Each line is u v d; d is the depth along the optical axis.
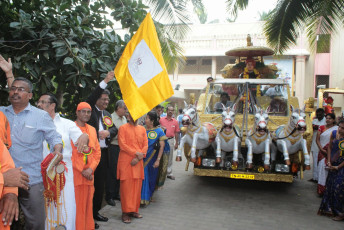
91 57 4.79
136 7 5.93
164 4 7.02
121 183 4.44
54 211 3.18
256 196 5.95
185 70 20.06
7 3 4.52
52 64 4.70
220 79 7.29
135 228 4.26
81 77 4.79
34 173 2.97
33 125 2.94
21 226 3.93
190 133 5.48
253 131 5.46
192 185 6.68
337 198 4.71
